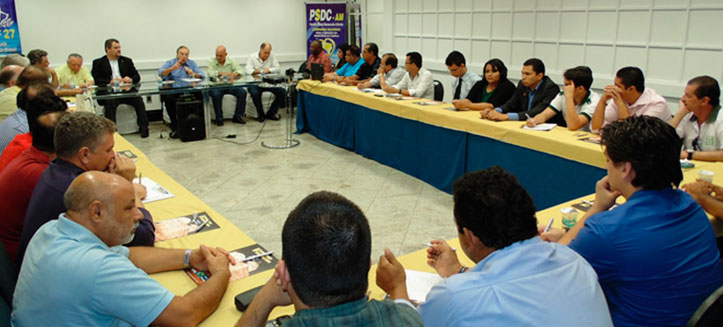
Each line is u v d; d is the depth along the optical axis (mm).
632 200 1283
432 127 4020
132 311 1188
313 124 5930
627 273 1243
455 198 1140
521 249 1045
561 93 3467
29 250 1282
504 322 951
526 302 965
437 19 6434
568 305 980
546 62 5242
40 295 1187
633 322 1270
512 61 5586
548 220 1895
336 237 833
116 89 5254
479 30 5879
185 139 5730
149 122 6996
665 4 4180
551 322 956
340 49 6398
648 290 1241
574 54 4973
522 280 993
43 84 2811
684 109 2725
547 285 991
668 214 1244
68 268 1180
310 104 5898
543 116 3447
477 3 5824
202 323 1306
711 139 2660
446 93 6512
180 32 6988
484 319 956
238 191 4105
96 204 1258
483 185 1089
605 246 1244
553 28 5098
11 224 1878
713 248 1302
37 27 6121
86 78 5828
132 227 1348
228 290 1456
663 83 4305
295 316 846
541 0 5141
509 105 3879
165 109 6570
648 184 1281
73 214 1267
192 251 1551
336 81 5758
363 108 4910
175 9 6887
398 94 4855
